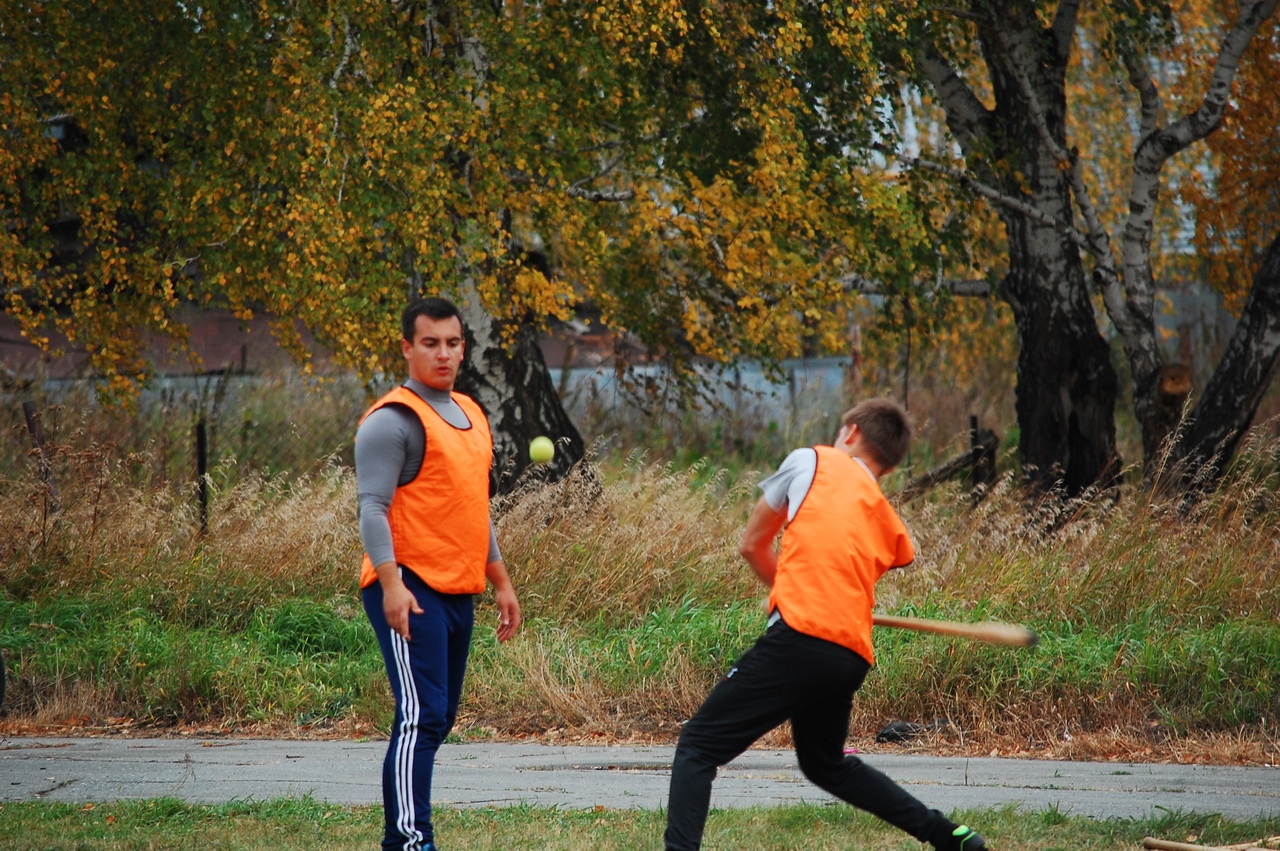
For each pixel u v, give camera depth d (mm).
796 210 43500
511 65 39688
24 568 37781
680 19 40219
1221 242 54688
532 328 46938
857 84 45906
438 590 16641
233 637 35219
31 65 41688
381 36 39312
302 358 45156
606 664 32812
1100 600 35219
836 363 79375
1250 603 35094
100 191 42719
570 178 43031
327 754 27406
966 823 19469
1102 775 25047
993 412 71375
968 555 37875
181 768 25438
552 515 40094
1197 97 54281
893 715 30516
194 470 50844
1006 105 48625
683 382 57406
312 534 39438
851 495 15719
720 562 39062
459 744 29141
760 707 15336
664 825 19516
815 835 18859
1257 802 22062
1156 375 46625
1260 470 43844
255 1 40375
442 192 38250
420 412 16719
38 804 21234
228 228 40500
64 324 44781
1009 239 49969
